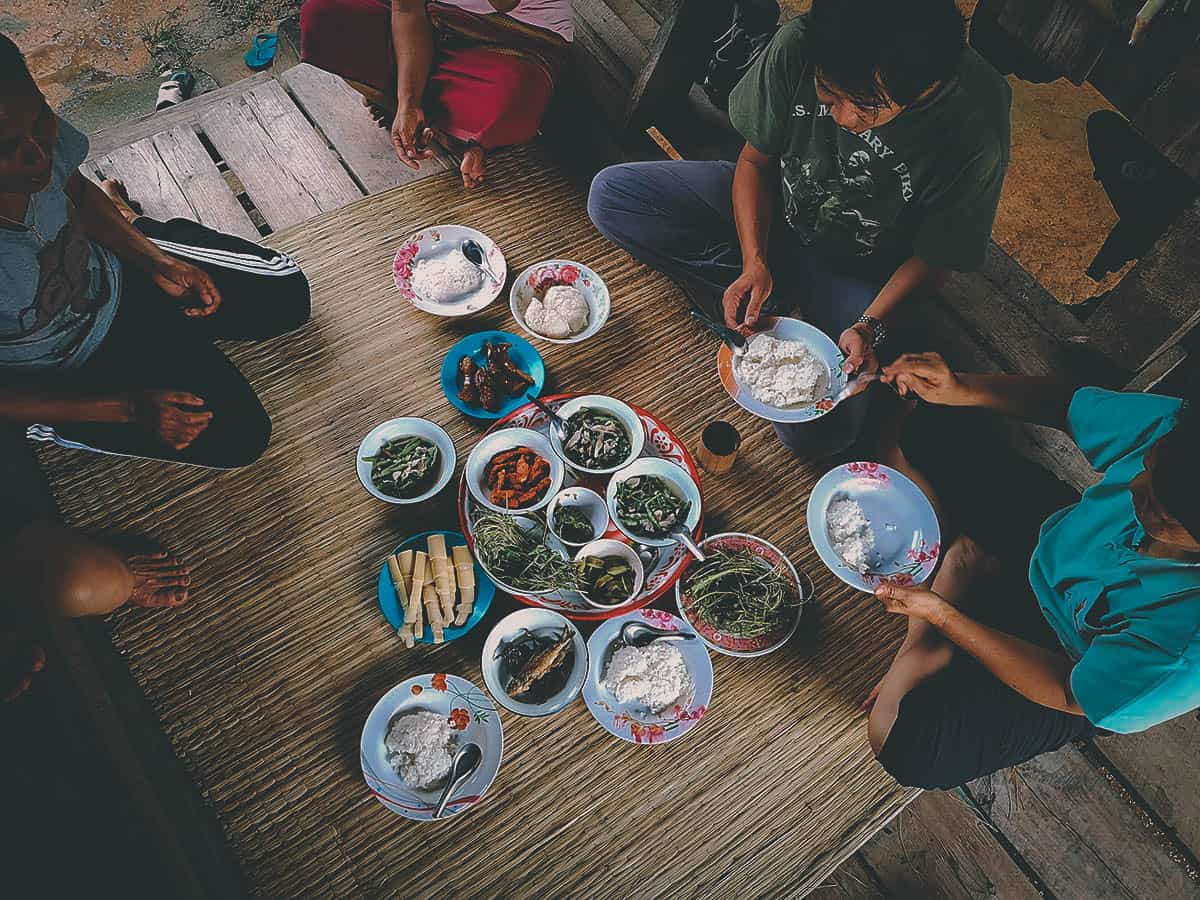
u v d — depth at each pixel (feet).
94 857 6.89
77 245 7.15
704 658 7.87
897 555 8.22
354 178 11.20
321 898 7.14
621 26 12.37
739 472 9.32
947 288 10.12
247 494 8.89
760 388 8.95
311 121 11.63
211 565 8.51
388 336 9.90
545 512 8.21
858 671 8.34
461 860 7.34
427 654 8.14
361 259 10.43
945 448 8.86
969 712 7.01
